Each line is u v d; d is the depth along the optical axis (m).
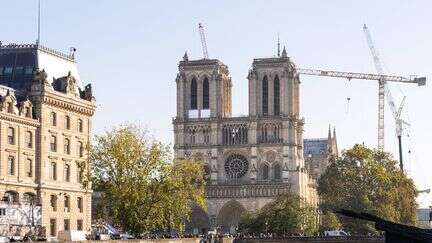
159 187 149.62
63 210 166.62
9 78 169.00
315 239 198.62
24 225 136.62
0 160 148.62
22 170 155.12
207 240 172.25
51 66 173.25
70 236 131.50
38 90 161.38
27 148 157.00
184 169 156.50
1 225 130.25
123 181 146.62
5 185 149.00
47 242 104.69
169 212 152.62
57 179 165.50
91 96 178.62
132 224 146.62
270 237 196.38
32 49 171.00
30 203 143.50
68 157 169.75
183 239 152.75
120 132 149.62
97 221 192.25
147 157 148.75
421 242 50.69
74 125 172.62
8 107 152.50
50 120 164.12
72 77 172.62
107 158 147.50
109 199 147.25
